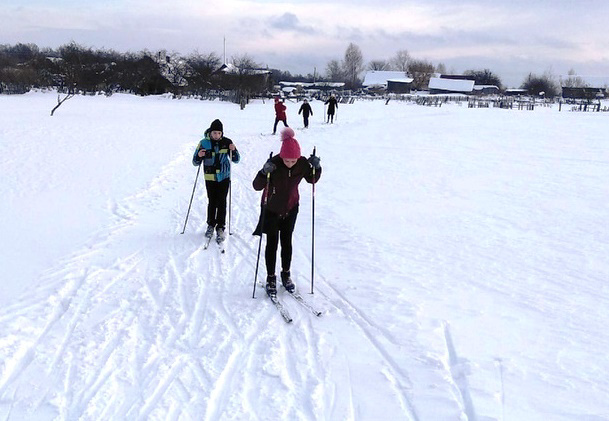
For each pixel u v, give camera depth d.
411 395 3.57
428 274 5.88
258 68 67.44
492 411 3.36
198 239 6.96
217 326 4.50
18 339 4.14
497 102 66.81
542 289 5.50
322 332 4.45
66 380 3.66
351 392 3.60
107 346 4.12
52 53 69.06
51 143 14.70
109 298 5.00
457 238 7.33
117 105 36.53
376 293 5.29
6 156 12.34
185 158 13.36
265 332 4.42
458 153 16.11
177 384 3.63
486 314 4.84
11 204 8.28
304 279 5.67
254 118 28.42
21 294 4.98
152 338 4.26
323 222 8.05
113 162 12.14
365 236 7.34
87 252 6.25
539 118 34.97
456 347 4.20
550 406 3.43
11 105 32.84
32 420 3.23
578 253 6.73
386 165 13.63
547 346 4.25
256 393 3.55
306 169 5.07
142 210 8.28
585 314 4.89
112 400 3.44
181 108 36.19
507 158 15.20
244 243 6.88
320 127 24.05
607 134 23.03
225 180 6.84
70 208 8.19
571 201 9.77
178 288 5.31
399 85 107.62
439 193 10.34
